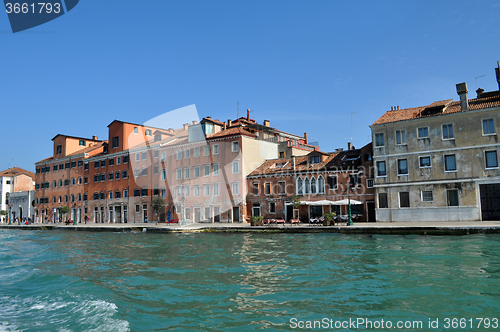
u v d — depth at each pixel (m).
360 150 41.69
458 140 32.94
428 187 33.97
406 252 17.83
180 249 21.98
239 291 11.06
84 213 63.06
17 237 38.91
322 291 10.90
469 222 29.83
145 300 10.26
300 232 30.77
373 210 37.78
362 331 7.75
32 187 87.50
